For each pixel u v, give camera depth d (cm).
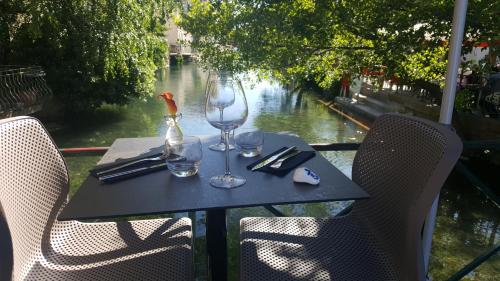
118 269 109
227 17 441
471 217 428
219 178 106
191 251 118
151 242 123
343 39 418
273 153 131
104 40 846
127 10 858
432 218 148
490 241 377
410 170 106
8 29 851
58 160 120
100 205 89
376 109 1033
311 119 1016
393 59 396
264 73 454
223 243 102
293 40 415
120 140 154
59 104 995
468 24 319
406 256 97
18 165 105
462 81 673
